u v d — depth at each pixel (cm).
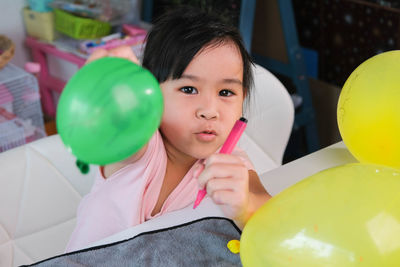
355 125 70
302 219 46
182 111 69
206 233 70
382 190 46
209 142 70
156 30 75
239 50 72
